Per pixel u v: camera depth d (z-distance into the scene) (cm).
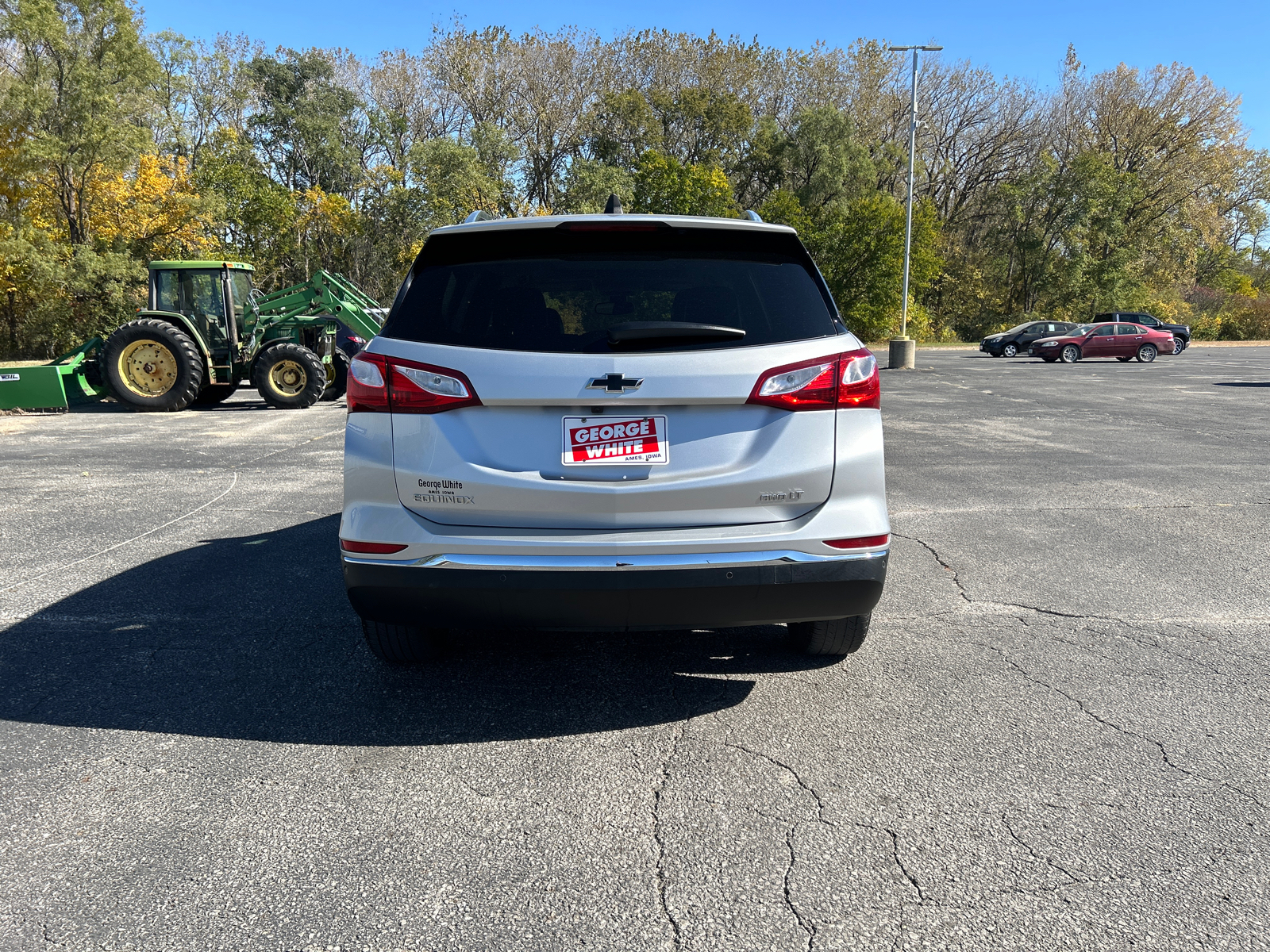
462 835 227
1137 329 2998
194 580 461
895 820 234
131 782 254
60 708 305
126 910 196
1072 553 519
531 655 355
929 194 5703
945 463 861
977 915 194
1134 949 183
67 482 769
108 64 2931
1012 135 5569
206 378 1481
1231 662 348
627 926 191
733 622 277
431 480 266
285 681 327
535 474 263
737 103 4984
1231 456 903
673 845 222
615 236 279
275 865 214
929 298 5462
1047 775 258
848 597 276
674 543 262
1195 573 477
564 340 263
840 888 204
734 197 5128
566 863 215
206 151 3953
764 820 234
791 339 270
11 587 450
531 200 5084
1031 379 2147
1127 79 5325
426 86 4819
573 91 4959
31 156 2817
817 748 275
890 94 5378
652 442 263
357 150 4550
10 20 2691
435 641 333
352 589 274
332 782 254
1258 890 202
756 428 267
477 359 262
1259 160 5628
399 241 4328
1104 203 5112
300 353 1479
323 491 720
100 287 3138
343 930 190
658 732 286
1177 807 240
